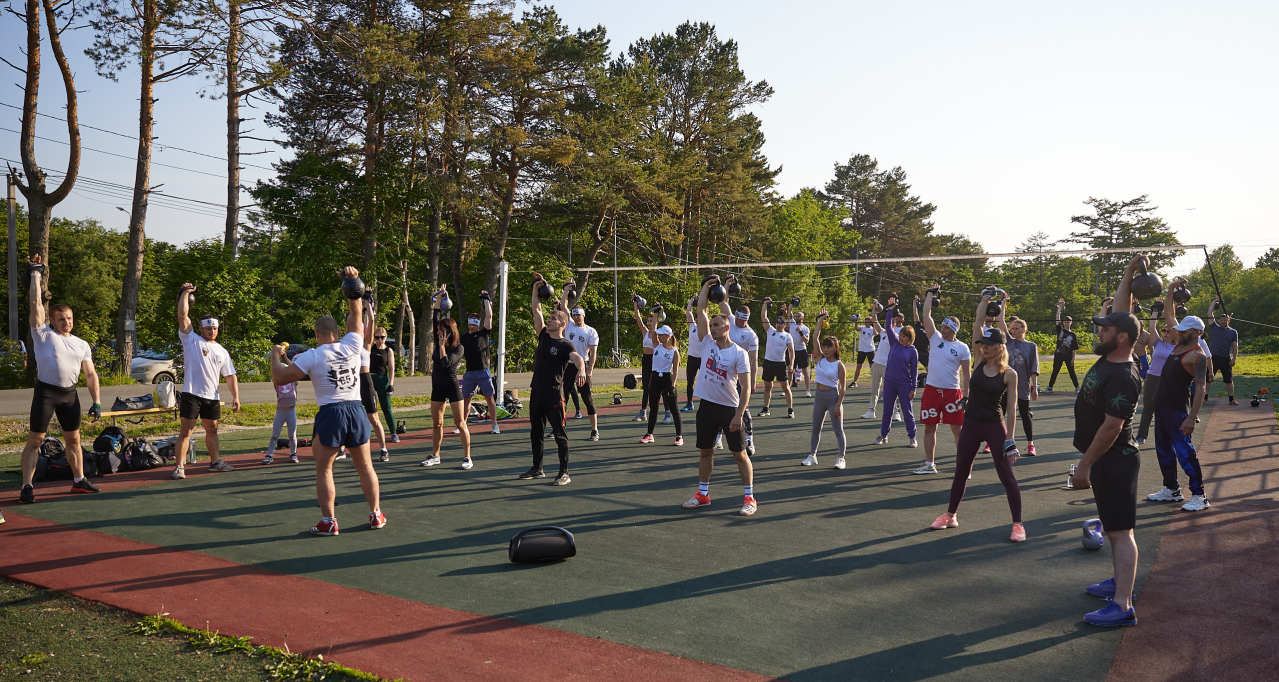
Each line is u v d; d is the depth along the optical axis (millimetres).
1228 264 119062
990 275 111188
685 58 55688
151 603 4625
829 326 74312
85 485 7898
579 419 15078
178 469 8750
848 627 4258
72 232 60500
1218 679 3576
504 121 38531
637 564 5480
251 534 6270
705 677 3600
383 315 41562
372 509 6504
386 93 34562
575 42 42156
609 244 53562
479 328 12398
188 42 26406
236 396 9273
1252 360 47875
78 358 7703
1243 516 6922
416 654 3873
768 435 12680
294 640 4059
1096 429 4414
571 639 4070
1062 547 5973
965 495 7988
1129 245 99688
